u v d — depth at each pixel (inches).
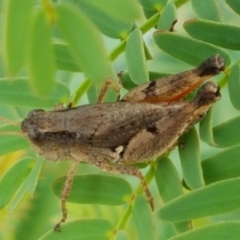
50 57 4.3
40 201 6.0
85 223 5.3
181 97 5.6
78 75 5.7
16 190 5.5
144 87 5.5
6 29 4.3
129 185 5.3
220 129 5.2
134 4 4.3
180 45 5.4
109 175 5.4
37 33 4.3
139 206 5.3
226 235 4.9
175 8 5.5
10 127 5.6
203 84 5.3
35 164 5.6
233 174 5.1
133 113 5.5
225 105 5.9
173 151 5.4
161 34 5.4
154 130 5.4
